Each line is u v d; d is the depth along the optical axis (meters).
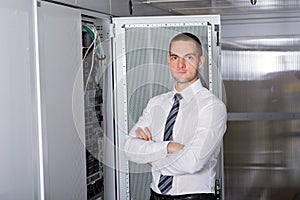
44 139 2.26
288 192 5.15
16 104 2.05
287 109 5.09
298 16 4.95
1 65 1.94
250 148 5.18
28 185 2.15
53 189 2.36
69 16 2.50
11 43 2.00
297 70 5.04
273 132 5.13
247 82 5.14
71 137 2.53
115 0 3.17
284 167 5.14
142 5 3.75
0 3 1.93
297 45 5.02
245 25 5.07
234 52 5.13
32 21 2.16
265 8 4.45
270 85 5.10
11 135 2.01
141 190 3.04
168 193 2.62
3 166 1.96
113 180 3.10
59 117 2.40
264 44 5.07
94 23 2.98
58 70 2.39
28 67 2.13
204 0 3.90
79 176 2.64
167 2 3.90
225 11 4.58
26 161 2.13
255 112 5.15
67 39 2.48
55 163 2.37
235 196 5.24
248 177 5.21
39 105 2.21
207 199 2.64
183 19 2.92
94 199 2.97
